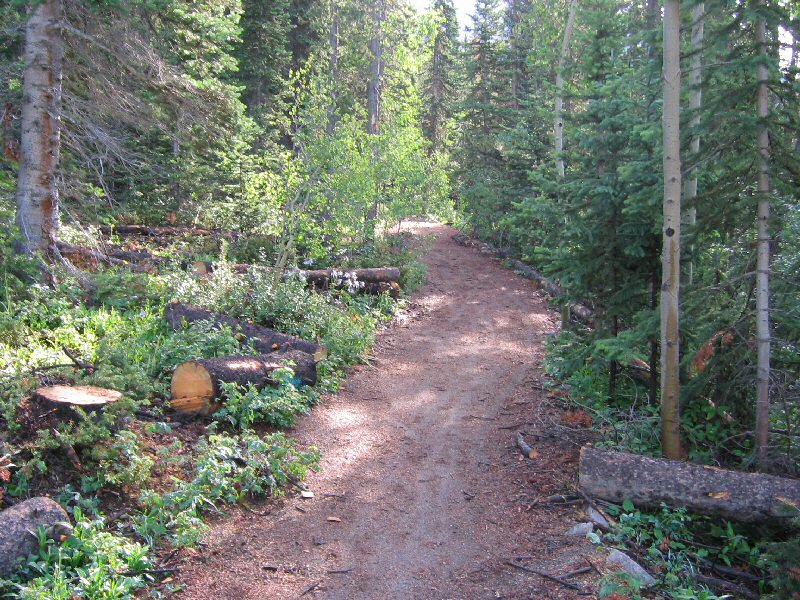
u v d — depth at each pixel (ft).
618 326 33.83
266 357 30.78
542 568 19.40
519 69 90.58
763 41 23.90
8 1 41.81
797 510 20.66
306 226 55.21
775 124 23.86
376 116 76.69
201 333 33.19
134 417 24.06
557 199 39.63
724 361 26.61
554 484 24.70
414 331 49.78
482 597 18.08
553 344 42.96
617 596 17.60
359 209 59.41
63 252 45.21
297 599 17.70
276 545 20.21
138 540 19.06
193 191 64.59
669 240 25.04
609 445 27.14
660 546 20.80
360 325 45.06
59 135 41.22
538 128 77.92
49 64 39.32
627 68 36.11
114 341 31.22
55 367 26.99
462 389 36.63
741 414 28.12
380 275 55.77
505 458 27.35
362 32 75.20
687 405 29.37
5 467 19.27
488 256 84.48
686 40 34.96
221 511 21.34
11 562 16.75
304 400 31.37
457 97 129.49
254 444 23.70
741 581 20.72
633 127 29.63
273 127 81.20
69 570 17.03
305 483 24.31
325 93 60.08
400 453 27.63
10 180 46.78
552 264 32.09
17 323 30.40
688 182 30.37
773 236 24.82
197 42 49.32
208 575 18.31
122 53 41.68
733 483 22.15
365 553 20.13
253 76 82.69
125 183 66.13
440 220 115.34
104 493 20.45
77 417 21.67
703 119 25.09
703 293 27.25
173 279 41.70
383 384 36.91
